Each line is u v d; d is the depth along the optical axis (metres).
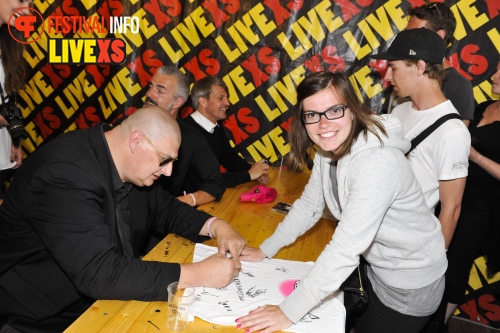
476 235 2.80
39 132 3.72
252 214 2.30
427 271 1.53
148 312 1.36
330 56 3.28
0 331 1.53
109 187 1.53
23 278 1.55
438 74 1.91
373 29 3.20
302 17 3.27
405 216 1.44
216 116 3.05
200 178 2.70
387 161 1.31
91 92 3.62
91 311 1.33
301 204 1.78
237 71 3.42
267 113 3.43
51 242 1.41
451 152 1.83
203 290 1.50
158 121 1.53
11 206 1.54
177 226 1.90
